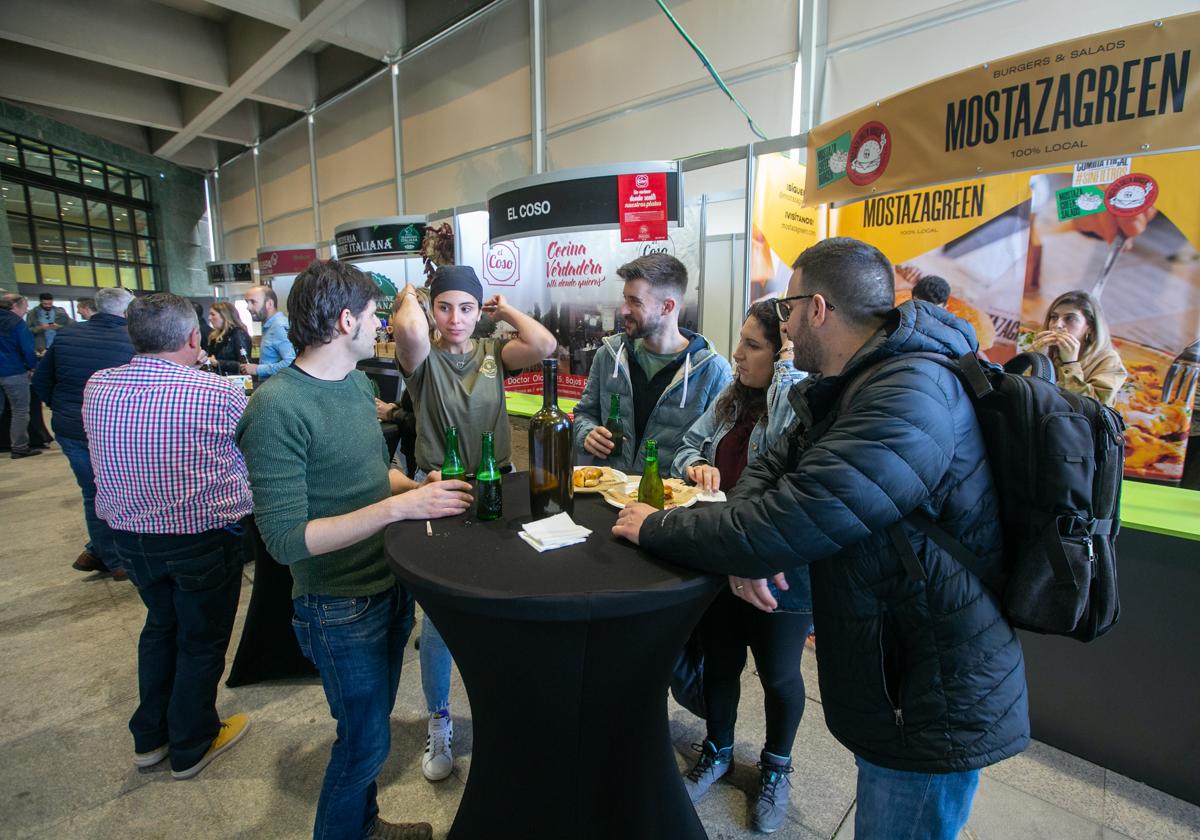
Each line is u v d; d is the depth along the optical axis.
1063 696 1.73
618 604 0.79
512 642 0.85
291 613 2.09
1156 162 2.35
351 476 1.12
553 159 5.23
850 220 3.29
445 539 1.02
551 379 1.15
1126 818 1.52
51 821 1.51
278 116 8.75
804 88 3.61
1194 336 2.33
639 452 1.81
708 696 1.54
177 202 11.62
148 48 6.62
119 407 1.46
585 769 0.99
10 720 1.92
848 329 0.89
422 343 1.49
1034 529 0.77
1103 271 2.53
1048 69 1.62
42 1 5.93
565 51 4.99
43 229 10.23
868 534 0.78
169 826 1.50
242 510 1.67
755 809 1.47
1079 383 2.59
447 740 1.65
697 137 4.25
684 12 4.20
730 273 3.96
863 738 0.87
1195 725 1.53
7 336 5.48
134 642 2.39
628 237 3.00
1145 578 1.57
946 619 0.80
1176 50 1.43
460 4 5.70
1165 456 2.42
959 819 0.86
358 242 4.82
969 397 0.82
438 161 6.30
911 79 3.22
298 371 1.08
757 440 1.44
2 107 9.21
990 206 2.81
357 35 6.00
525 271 4.28
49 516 3.95
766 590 1.02
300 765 1.72
